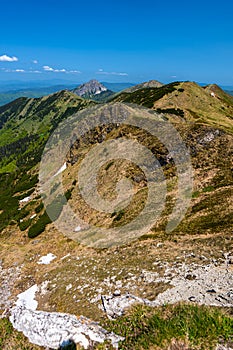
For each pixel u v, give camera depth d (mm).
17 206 90688
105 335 12906
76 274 31984
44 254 47094
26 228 64250
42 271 40750
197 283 18781
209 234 30016
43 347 13914
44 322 14875
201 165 49469
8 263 48500
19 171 175375
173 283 20047
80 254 40312
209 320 11461
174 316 12250
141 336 11789
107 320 14164
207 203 37594
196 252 25469
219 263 21672
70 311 23188
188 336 10984
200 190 42250
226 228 29750
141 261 27266
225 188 39906
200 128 58469
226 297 15125
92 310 20422
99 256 35500
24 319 15938
